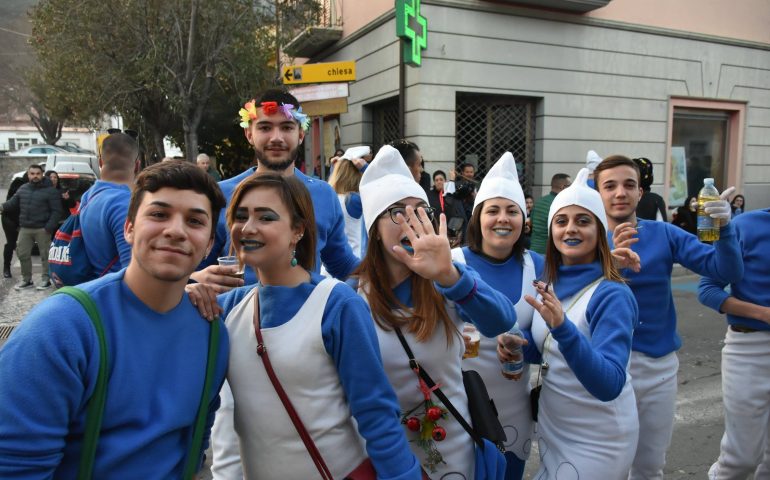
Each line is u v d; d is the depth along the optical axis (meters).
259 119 2.61
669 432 2.61
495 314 1.75
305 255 1.64
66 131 43.28
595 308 2.08
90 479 1.21
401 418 1.83
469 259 2.51
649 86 11.12
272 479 1.50
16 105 34.09
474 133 9.90
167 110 12.66
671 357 2.60
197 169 1.34
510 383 2.32
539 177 10.22
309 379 1.47
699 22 11.59
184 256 1.29
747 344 2.64
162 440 1.30
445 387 1.84
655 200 6.04
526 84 9.80
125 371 1.24
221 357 1.49
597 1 9.62
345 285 1.58
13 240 9.24
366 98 10.82
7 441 1.09
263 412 1.49
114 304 1.27
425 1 8.80
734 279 2.49
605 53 10.51
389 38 9.87
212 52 10.29
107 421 1.22
